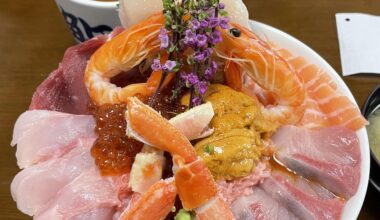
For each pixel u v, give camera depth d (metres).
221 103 0.18
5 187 0.23
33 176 0.18
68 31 0.29
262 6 0.29
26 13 0.30
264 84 0.19
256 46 0.18
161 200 0.16
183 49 0.18
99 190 0.17
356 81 0.26
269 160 0.19
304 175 0.19
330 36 0.28
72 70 0.22
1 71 0.27
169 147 0.16
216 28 0.18
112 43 0.19
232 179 0.17
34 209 0.18
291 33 0.28
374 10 0.29
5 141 0.25
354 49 0.27
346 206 0.18
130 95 0.19
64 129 0.19
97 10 0.24
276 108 0.19
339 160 0.19
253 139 0.18
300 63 0.21
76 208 0.17
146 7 0.19
